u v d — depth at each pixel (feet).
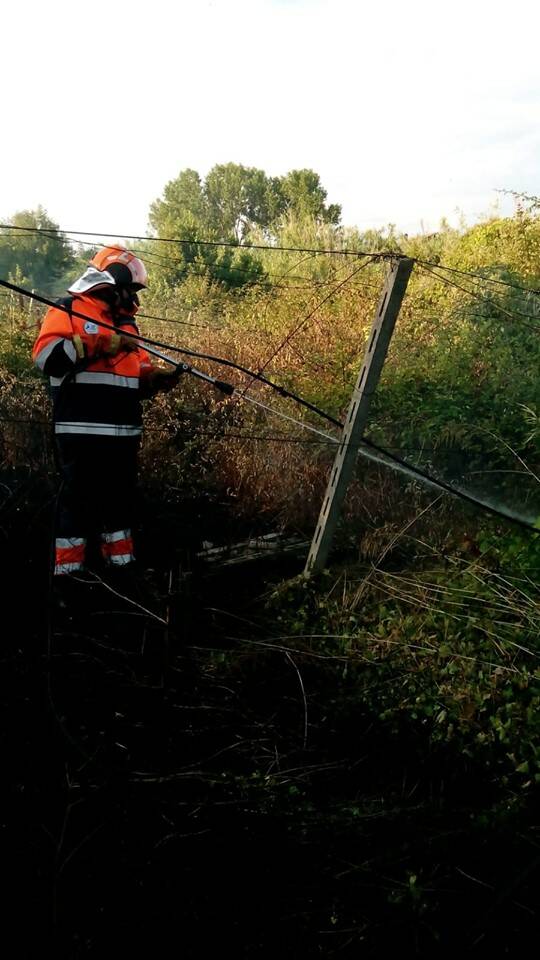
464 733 10.00
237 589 13.57
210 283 25.75
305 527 15.15
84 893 7.65
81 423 12.21
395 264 12.30
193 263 26.58
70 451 12.36
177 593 12.84
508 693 10.48
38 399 16.40
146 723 10.14
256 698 10.85
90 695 10.48
